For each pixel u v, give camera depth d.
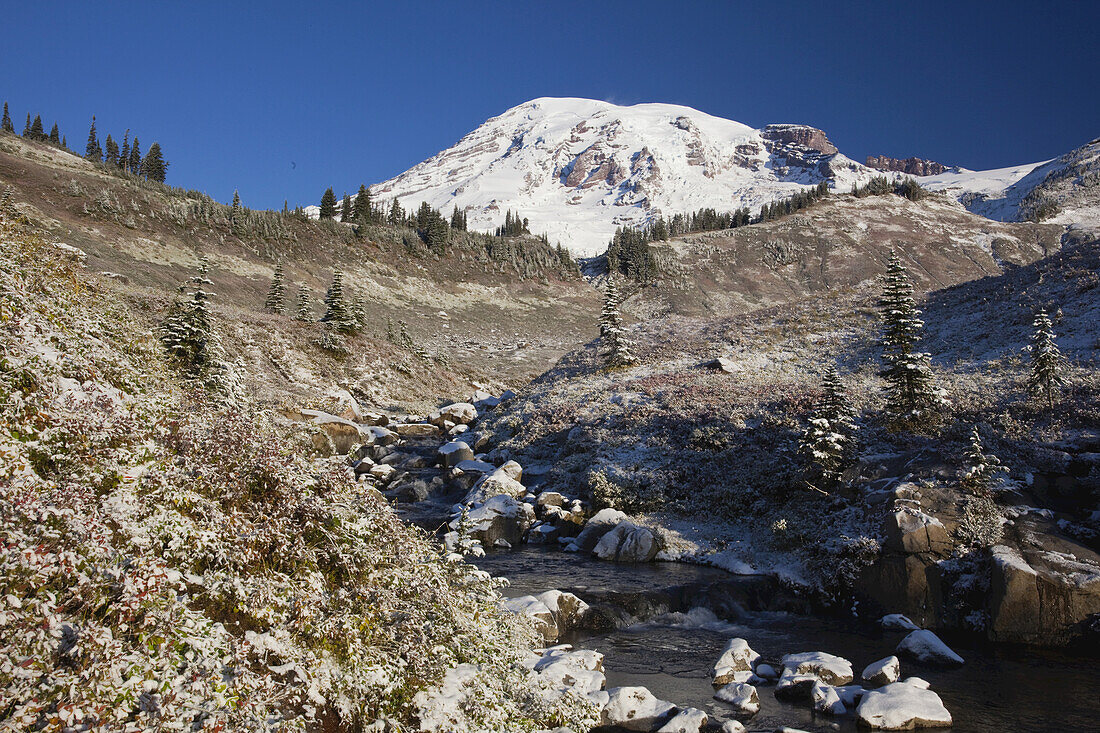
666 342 49.16
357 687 6.41
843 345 39.53
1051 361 22.14
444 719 6.71
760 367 37.81
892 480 19.94
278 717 5.59
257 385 38.69
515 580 18.72
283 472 7.64
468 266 149.12
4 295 8.63
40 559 4.94
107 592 5.39
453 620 8.09
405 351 67.38
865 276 168.50
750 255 186.50
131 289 46.28
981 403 24.12
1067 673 12.88
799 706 11.44
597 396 37.19
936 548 16.75
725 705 11.45
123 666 4.90
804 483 22.22
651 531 22.25
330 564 7.79
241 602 6.42
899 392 24.03
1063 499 17.69
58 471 6.50
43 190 93.31
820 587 18.20
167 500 6.68
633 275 166.62
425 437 43.16
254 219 118.62
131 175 130.00
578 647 14.40
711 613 16.98
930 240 199.12
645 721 10.57
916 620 16.12
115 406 7.69
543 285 153.88
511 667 8.80
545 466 31.95
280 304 69.19
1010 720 10.76
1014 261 185.38
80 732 4.44
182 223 103.94
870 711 10.64
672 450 28.36
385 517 8.47
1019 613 14.69
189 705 4.97
